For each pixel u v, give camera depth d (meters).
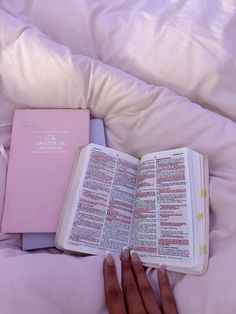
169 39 0.45
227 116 0.44
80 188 0.40
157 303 0.35
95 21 0.49
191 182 0.38
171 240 0.37
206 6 0.46
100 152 0.41
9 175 0.43
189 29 0.45
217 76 0.43
